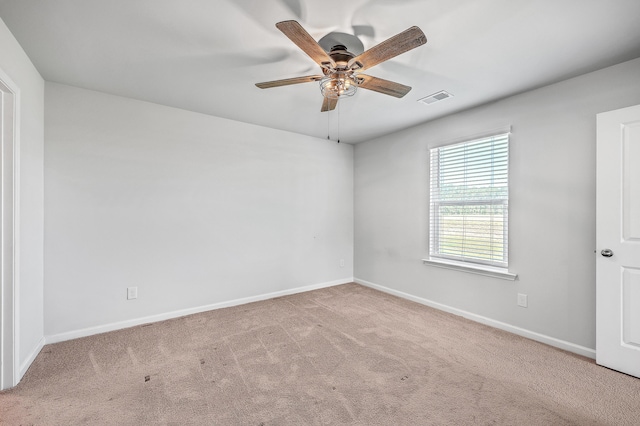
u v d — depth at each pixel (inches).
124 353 92.4
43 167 96.7
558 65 86.2
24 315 81.7
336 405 68.5
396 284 156.3
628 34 70.9
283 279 155.9
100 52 80.7
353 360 88.7
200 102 117.0
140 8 62.9
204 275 130.9
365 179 176.1
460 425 62.0
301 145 161.9
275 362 87.4
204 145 130.3
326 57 68.5
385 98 111.1
